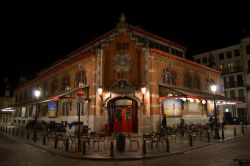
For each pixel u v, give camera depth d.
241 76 47.31
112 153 12.47
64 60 37.16
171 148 14.83
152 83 23.08
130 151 13.84
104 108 22.33
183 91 24.17
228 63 49.44
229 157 12.02
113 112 23.08
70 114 26.69
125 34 23.77
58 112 29.78
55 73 32.59
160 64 24.75
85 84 25.03
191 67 30.02
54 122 28.73
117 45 23.67
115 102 23.23
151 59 23.61
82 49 32.41
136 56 23.36
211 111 31.95
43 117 33.97
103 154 12.99
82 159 12.20
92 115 22.55
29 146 17.08
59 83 30.95
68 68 28.97
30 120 39.19
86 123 23.30
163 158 12.22
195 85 30.36
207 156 12.46
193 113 28.44
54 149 14.88
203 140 18.78
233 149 14.66
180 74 27.62
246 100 45.59
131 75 23.02
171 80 26.12
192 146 15.59
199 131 20.61
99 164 11.00
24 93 47.06
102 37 28.80
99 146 16.16
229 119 42.41
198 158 11.96
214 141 18.08
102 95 22.67
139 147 15.41
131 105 23.02
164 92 23.64
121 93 22.39
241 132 25.77
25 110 43.62
